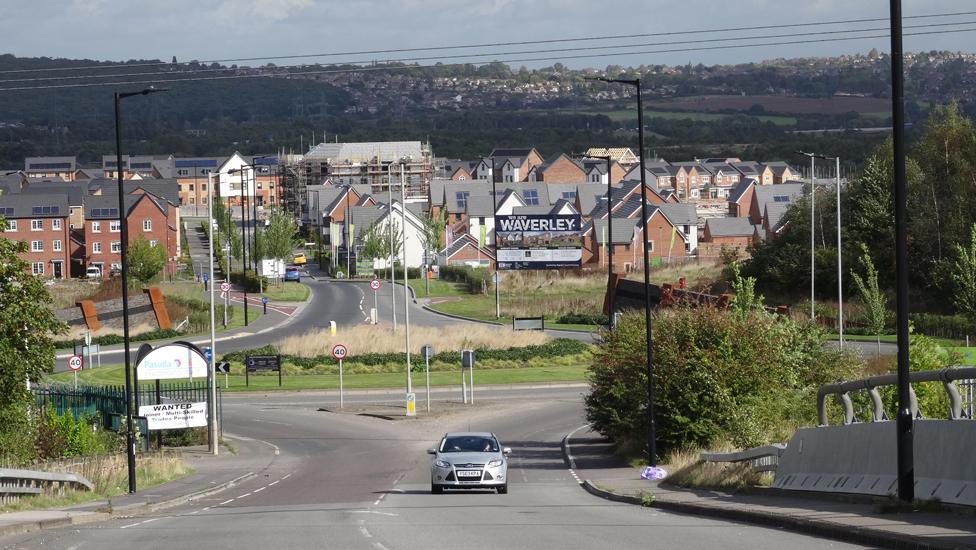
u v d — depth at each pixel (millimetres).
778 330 67875
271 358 110562
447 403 99125
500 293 189875
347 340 128875
